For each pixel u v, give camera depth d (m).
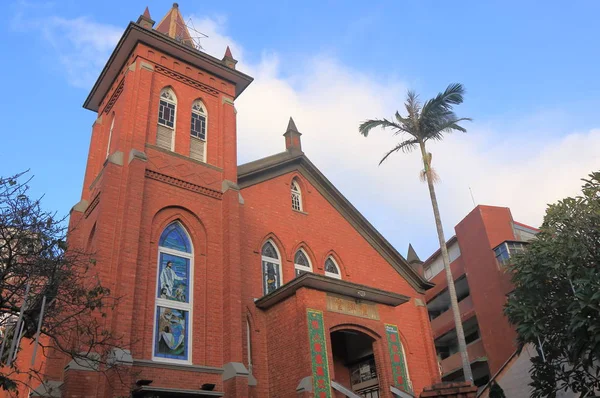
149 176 18.50
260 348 19.27
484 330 39.31
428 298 48.25
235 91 23.89
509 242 38.53
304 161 25.61
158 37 21.05
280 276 22.12
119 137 18.58
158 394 14.91
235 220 19.61
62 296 13.05
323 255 24.16
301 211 24.42
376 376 20.92
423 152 26.44
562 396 20.80
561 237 17.23
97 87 22.95
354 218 26.50
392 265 27.00
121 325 15.02
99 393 13.95
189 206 19.08
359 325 19.70
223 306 18.12
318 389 16.97
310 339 17.69
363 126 27.20
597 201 17.17
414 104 27.45
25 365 22.17
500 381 24.50
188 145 20.56
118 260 16.08
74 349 13.56
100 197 17.33
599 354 15.56
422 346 25.56
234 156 21.56
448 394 16.03
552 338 18.06
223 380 16.80
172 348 16.53
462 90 26.55
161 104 20.73
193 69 22.28
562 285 17.59
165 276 17.53
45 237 12.29
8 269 11.83
